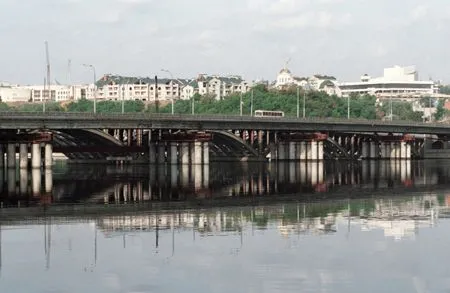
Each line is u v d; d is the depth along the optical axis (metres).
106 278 44.25
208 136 155.62
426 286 42.66
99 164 180.12
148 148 162.75
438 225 65.19
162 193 95.31
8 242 55.56
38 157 133.50
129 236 58.50
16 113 125.12
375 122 192.88
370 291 41.50
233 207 78.81
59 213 72.69
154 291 41.41
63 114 131.38
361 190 102.62
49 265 47.62
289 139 182.75
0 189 100.62
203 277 44.50
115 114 139.12
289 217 70.50
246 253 51.44
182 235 59.00
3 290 41.50
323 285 42.62
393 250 52.81
